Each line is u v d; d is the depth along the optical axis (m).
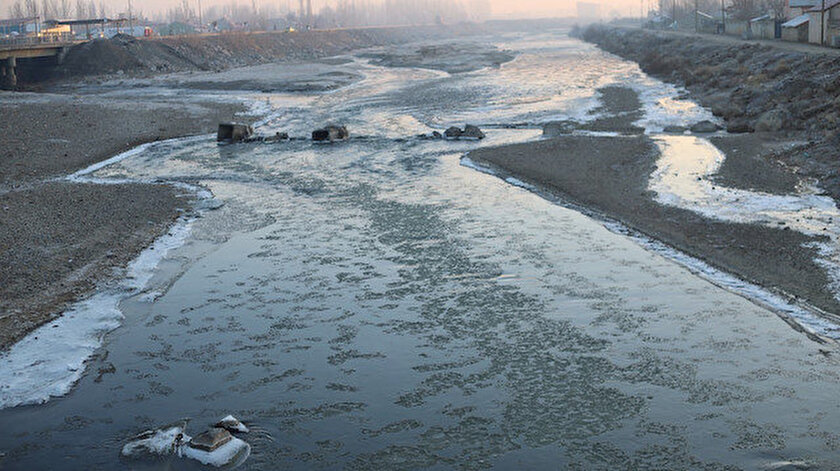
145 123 48.97
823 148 30.61
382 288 19.06
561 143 36.59
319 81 78.75
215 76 88.06
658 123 41.69
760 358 14.81
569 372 14.49
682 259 20.47
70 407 13.62
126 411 13.46
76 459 12.00
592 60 97.19
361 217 25.70
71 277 19.97
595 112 47.59
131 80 83.75
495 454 11.89
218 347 16.02
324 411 13.32
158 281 20.05
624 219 24.25
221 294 19.00
